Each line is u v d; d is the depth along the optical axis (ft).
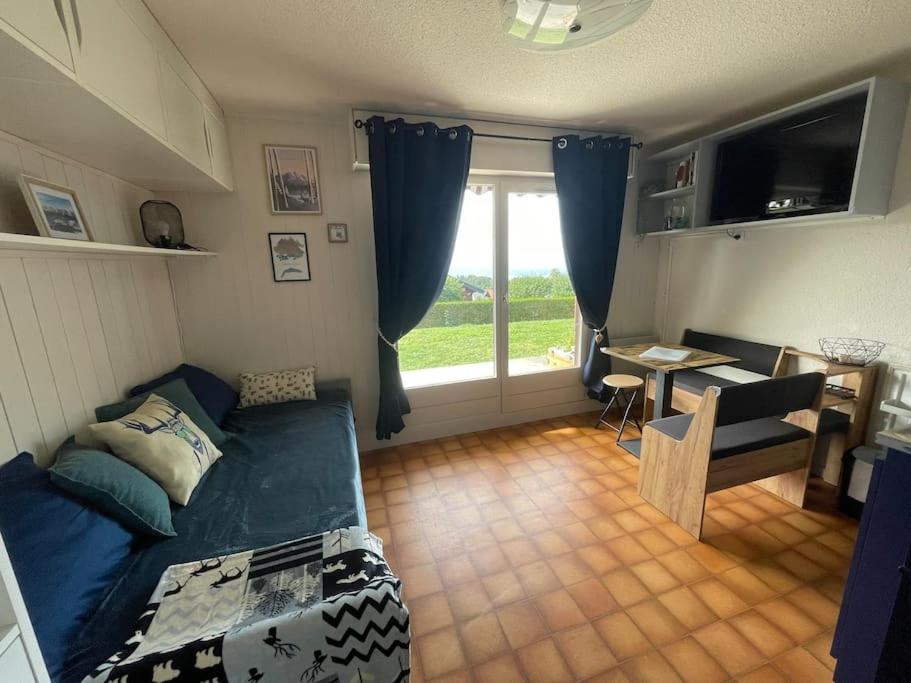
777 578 5.50
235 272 8.38
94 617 3.26
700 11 4.90
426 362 10.25
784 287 8.52
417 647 4.60
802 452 6.88
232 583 3.51
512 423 11.10
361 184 8.80
